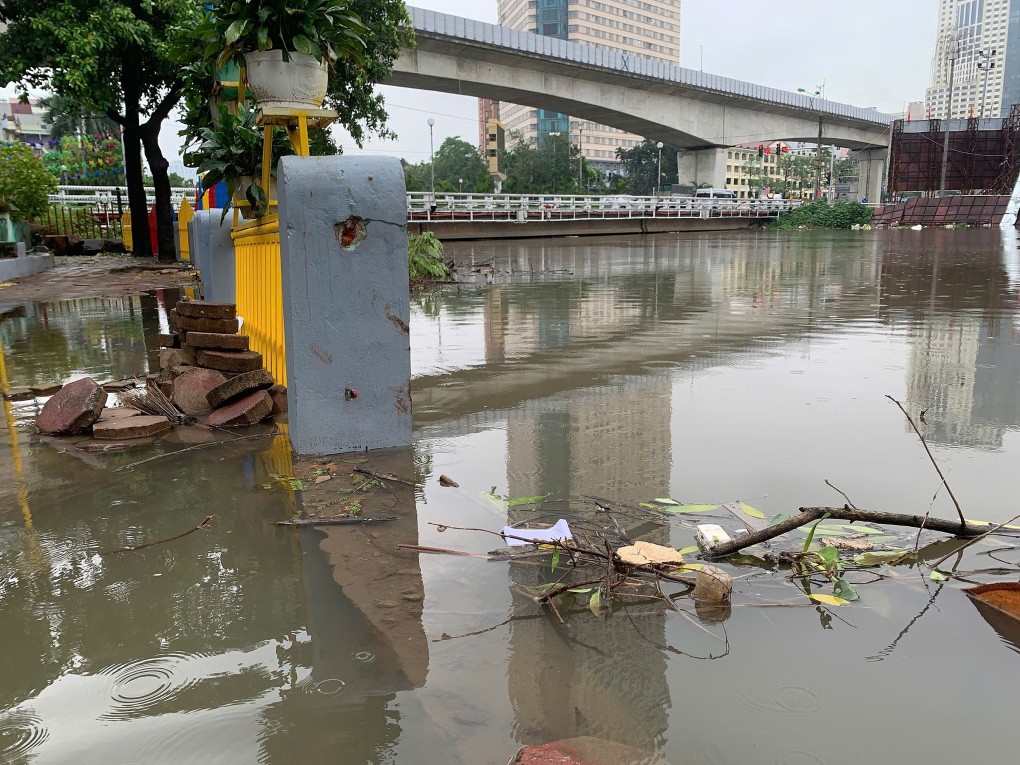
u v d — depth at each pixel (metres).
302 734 1.56
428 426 4.05
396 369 3.64
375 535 2.62
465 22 43.88
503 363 5.78
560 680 1.74
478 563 2.39
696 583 2.17
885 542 2.51
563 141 84.38
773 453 3.46
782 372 5.27
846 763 1.45
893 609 2.06
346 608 2.10
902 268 15.30
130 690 1.73
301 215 3.41
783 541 2.53
